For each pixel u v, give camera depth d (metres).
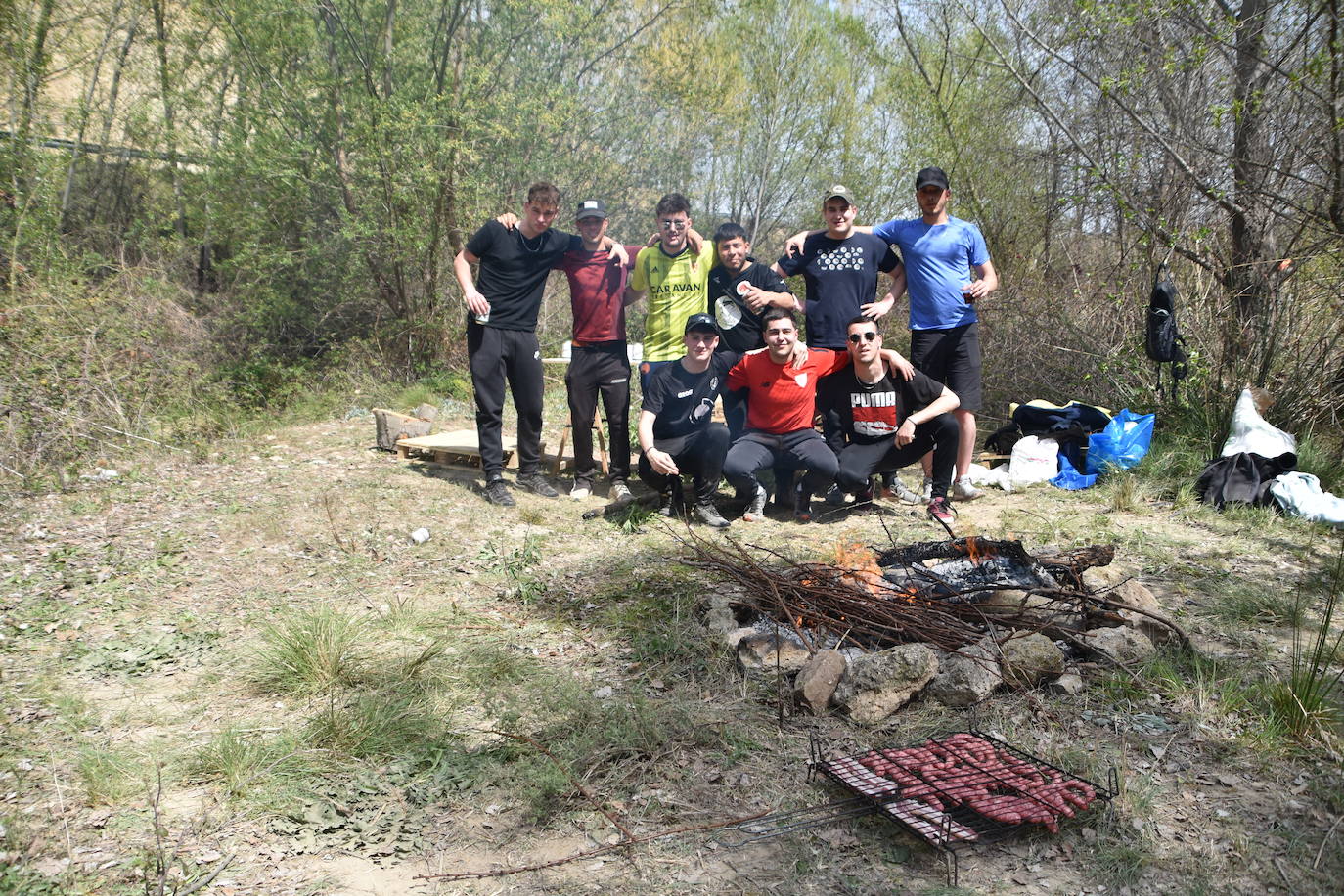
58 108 11.40
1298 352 7.87
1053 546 6.05
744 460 6.65
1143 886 2.83
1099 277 9.85
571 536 6.42
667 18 14.05
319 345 12.41
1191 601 5.11
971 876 2.90
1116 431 7.72
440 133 11.48
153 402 9.11
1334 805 3.21
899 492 7.31
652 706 3.90
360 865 3.00
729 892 2.85
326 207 12.15
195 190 12.06
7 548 5.86
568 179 13.57
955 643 4.21
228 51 12.33
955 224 7.03
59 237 10.40
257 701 4.06
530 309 7.15
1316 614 4.88
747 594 4.72
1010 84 11.45
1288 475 6.82
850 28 13.93
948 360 7.15
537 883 2.91
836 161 15.32
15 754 3.58
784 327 6.48
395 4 11.52
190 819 3.21
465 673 4.26
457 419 10.30
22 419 7.71
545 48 12.93
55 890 2.80
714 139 15.54
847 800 3.28
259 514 6.57
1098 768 3.43
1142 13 8.34
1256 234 8.25
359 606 5.14
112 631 4.79
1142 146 8.98
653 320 6.95
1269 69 8.24
